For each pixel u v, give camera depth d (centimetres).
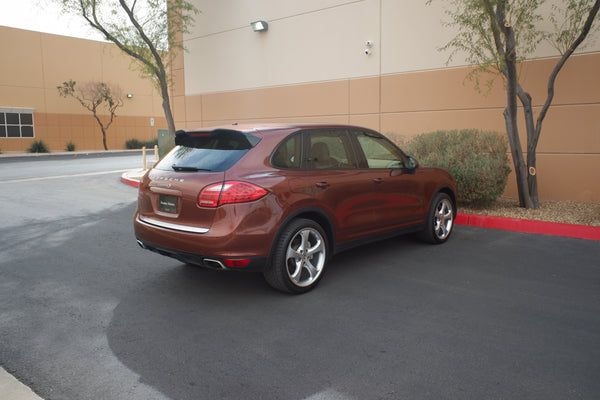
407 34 1095
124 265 553
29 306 425
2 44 2948
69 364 320
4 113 2986
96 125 3466
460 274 512
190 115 1656
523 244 640
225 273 521
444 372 307
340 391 286
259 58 1409
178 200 424
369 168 529
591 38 868
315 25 1262
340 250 494
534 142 815
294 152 456
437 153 848
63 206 980
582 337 358
